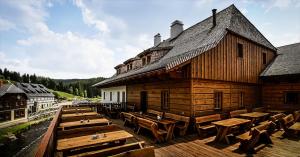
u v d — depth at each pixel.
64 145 4.00
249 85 12.25
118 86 18.55
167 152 5.90
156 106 11.27
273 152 5.93
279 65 13.06
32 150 22.75
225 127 6.84
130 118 9.33
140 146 3.72
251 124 8.66
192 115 8.35
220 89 9.97
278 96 12.32
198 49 9.34
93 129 5.22
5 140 24.92
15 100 36.97
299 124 8.28
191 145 6.61
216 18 13.34
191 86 8.41
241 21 12.92
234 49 10.96
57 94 101.44
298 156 5.60
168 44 16.17
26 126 32.62
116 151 3.45
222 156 5.57
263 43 13.88
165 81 10.42
